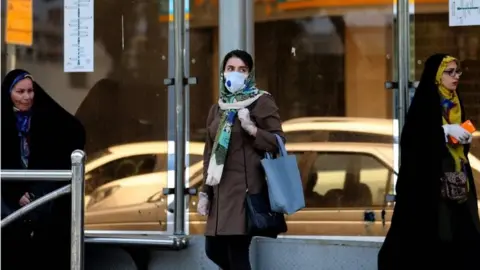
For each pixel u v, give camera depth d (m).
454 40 9.01
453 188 7.37
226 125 7.10
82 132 9.00
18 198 8.60
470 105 8.91
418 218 7.45
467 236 7.52
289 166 7.05
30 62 10.09
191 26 9.72
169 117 9.38
